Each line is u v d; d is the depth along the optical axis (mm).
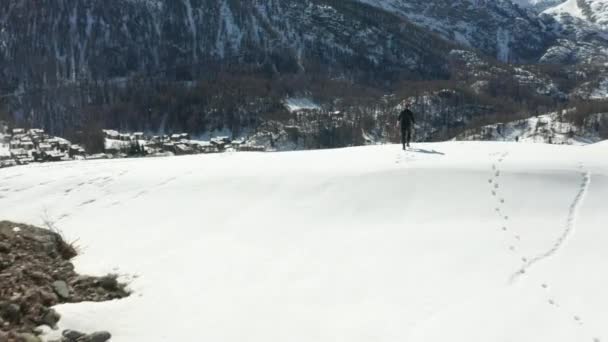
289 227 16609
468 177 18531
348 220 16828
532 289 12344
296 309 11812
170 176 22328
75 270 13766
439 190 17922
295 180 19812
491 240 14781
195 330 10922
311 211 17578
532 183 17922
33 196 21688
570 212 16344
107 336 10508
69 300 11891
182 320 11273
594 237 14781
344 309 11789
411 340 10617
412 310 11664
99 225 18250
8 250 13367
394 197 17812
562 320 11219
